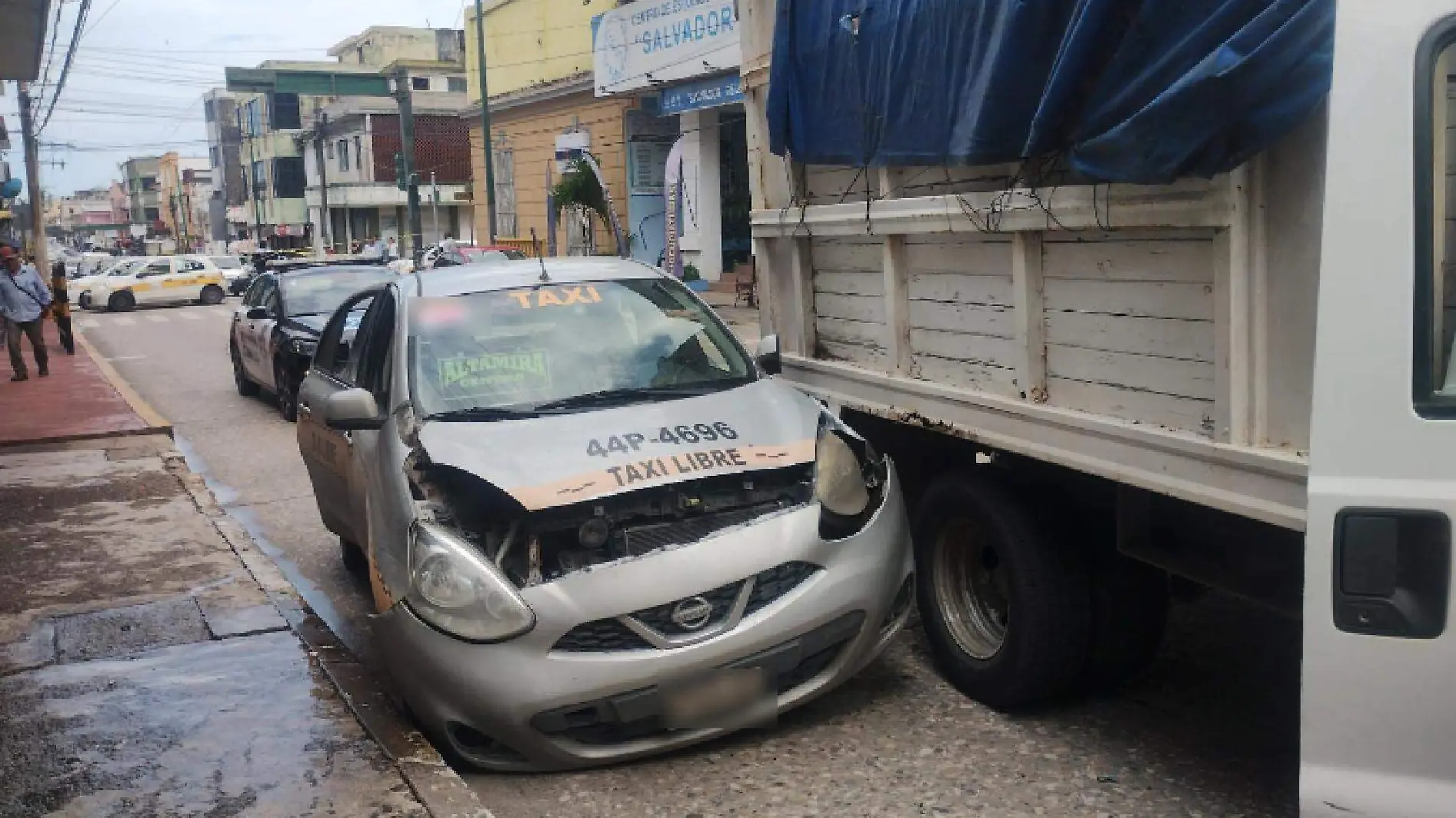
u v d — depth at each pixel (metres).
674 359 5.38
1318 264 3.01
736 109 23.94
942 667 4.96
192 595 6.43
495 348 5.33
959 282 4.66
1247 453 3.23
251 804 4.01
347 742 4.47
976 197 4.33
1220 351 3.34
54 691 5.09
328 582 7.25
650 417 4.82
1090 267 3.90
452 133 59.28
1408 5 2.35
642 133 27.36
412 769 4.21
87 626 5.95
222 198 89.81
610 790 4.19
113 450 11.16
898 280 5.04
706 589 4.12
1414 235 2.36
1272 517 3.20
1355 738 2.46
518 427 4.75
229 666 5.34
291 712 4.80
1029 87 3.91
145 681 5.18
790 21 5.50
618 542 4.32
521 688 4.02
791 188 5.79
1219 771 4.13
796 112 5.54
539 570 4.24
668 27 23.12
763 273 6.23
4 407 14.18
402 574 4.38
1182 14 3.24
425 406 5.03
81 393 15.34
